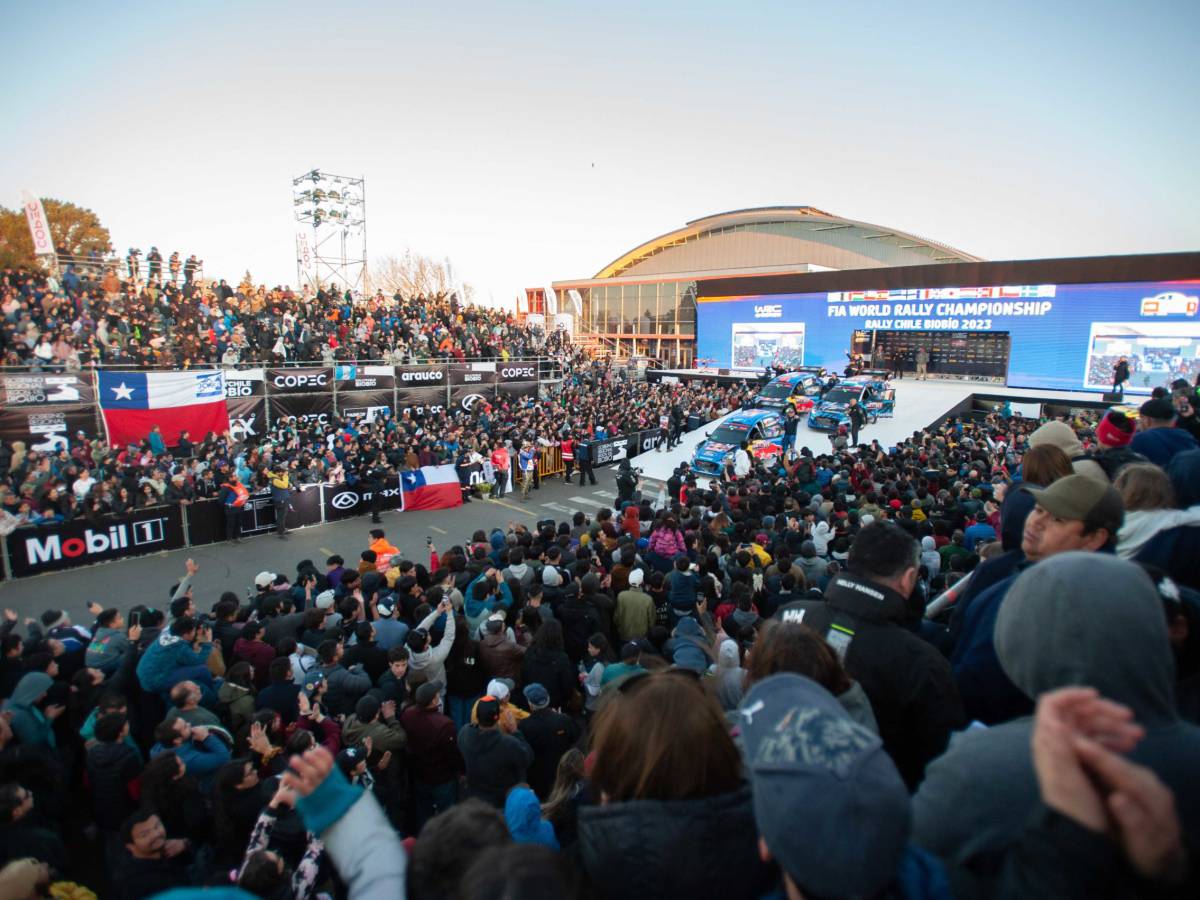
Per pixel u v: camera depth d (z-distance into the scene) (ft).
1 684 19.12
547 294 142.51
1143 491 9.03
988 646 7.51
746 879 4.52
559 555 28.48
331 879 12.69
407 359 89.10
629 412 93.61
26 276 63.62
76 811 18.38
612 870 4.53
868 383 91.86
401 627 22.40
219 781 13.64
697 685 5.42
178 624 19.61
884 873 3.44
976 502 35.29
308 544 53.31
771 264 206.90
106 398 58.13
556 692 20.03
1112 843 3.02
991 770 4.09
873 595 7.80
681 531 32.45
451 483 65.87
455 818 5.40
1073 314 108.88
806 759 3.84
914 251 192.13
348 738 16.76
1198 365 99.19
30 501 45.78
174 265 74.18
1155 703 3.91
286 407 73.00
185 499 51.78
